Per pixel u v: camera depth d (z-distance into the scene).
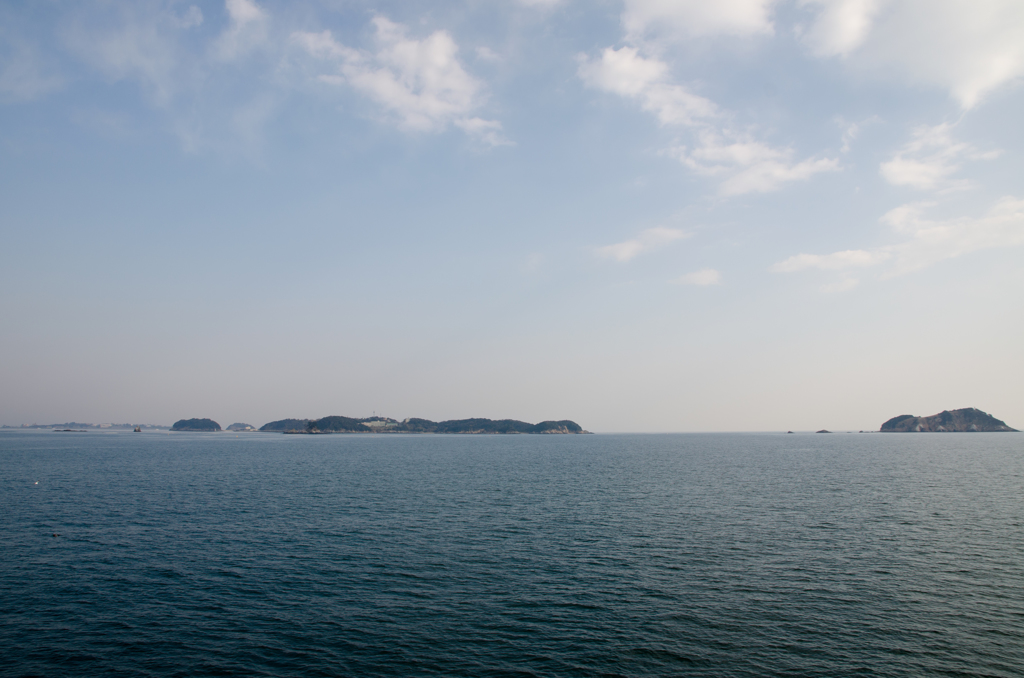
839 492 77.88
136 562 41.09
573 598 33.69
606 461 145.75
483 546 45.97
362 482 91.94
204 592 34.66
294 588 35.41
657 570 39.19
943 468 117.81
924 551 44.09
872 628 29.28
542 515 59.91
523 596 34.00
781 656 26.25
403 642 27.75
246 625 29.75
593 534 50.38
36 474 101.56
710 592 34.69
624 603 32.84
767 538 48.66
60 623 29.92
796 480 93.88
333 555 43.12
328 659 26.02
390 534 50.38
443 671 24.89
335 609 31.95
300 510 63.00
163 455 166.75
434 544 46.66
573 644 27.50
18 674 24.47
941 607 32.12
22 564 40.38
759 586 35.75
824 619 30.48
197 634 28.62
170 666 25.34
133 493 76.50
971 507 64.38
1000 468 117.25
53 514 59.78
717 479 96.19
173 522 55.62
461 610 31.81
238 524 54.66
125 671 24.86
